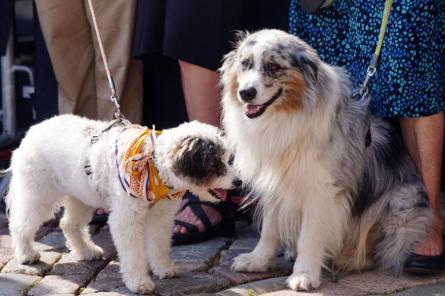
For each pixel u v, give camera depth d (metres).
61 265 3.77
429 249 3.67
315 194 3.53
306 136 3.46
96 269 3.73
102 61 4.82
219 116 4.39
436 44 3.60
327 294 3.40
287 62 3.41
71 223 3.83
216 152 3.18
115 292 3.39
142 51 4.45
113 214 3.37
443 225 3.99
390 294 3.43
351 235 3.81
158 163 3.23
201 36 4.14
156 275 3.60
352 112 3.64
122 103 5.00
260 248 3.77
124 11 4.68
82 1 4.74
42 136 3.62
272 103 3.45
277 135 3.50
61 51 4.78
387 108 3.70
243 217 4.69
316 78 3.42
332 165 3.50
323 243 3.59
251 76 3.43
